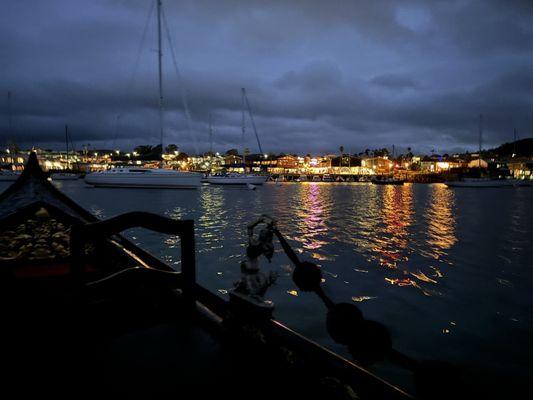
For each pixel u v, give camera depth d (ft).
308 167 456.86
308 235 63.31
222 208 113.70
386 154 474.90
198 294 14.29
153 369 9.38
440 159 427.74
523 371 19.08
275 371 8.84
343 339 5.25
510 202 143.84
